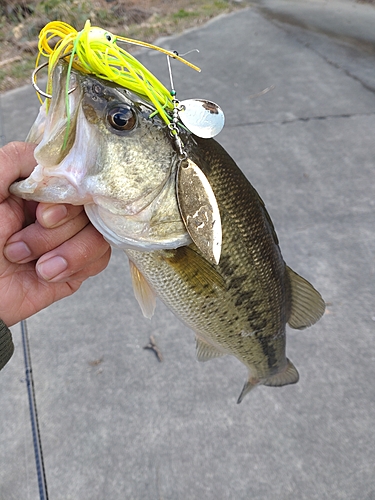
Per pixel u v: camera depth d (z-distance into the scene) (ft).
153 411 1.16
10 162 0.58
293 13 3.76
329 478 1.04
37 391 1.20
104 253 0.69
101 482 1.04
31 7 3.45
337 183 1.82
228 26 3.51
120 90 0.55
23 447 1.09
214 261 0.60
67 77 0.48
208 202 0.59
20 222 0.62
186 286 0.70
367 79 2.58
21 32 3.28
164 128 0.58
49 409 1.16
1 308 0.70
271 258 0.77
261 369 0.95
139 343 1.31
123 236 0.61
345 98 2.40
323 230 1.62
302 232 1.61
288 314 0.90
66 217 0.60
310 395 1.18
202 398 1.18
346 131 2.13
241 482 1.04
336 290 1.42
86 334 1.33
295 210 1.70
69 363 1.26
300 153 2.00
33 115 2.30
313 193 1.77
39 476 1.04
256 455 1.08
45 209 0.58
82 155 0.54
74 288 0.78
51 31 0.49
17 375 1.23
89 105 0.53
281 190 1.80
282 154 2.00
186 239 0.63
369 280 1.45
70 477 1.05
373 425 1.12
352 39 3.16
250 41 3.18
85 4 3.56
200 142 0.62
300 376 1.22
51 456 1.08
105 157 0.55
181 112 0.57
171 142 0.59
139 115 0.56
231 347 0.84
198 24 3.59
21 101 2.46
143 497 1.02
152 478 1.05
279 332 0.88
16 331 1.34
